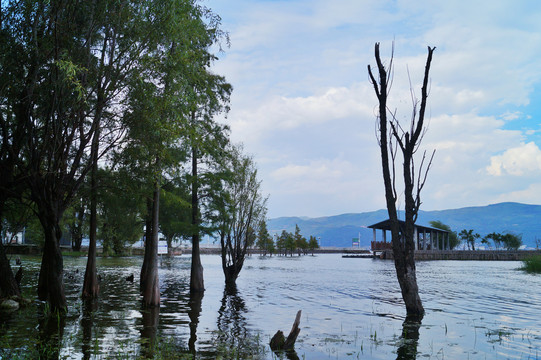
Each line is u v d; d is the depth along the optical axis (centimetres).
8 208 1938
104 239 6500
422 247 9856
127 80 1374
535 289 2608
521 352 980
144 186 1803
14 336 1069
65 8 1299
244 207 3000
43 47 1272
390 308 1750
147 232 2670
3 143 1478
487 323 1378
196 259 2408
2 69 1289
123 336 1118
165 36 1352
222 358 911
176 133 1477
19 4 1231
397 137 1583
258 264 6231
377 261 7431
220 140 2309
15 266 3616
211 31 1733
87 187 1855
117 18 1317
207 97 2148
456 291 2480
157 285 1722
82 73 1361
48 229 1481
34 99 1384
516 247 10181
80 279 2872
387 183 1595
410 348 1021
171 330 1227
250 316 1524
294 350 1001
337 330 1255
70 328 1201
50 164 1436
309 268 5191
